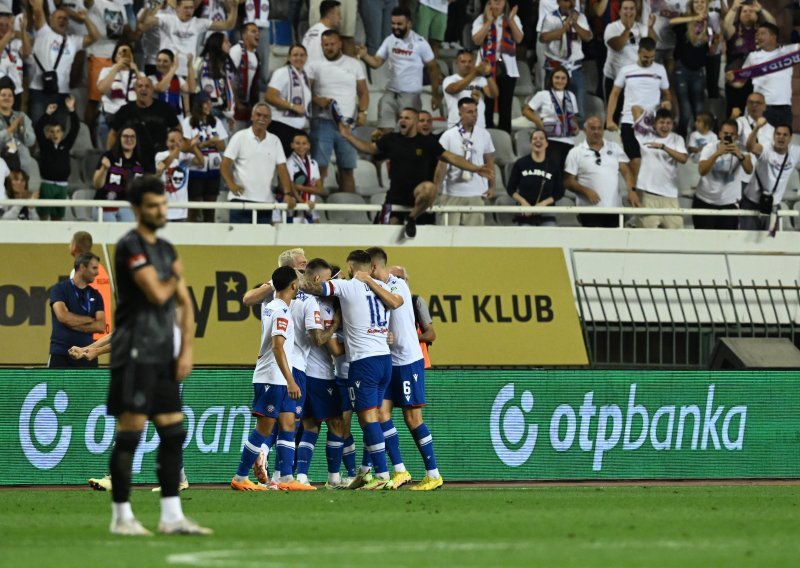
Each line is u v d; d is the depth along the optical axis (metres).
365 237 61.53
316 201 66.50
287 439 45.19
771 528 30.17
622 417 53.06
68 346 47.94
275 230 60.88
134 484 48.50
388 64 70.31
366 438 45.28
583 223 67.06
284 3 73.50
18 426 48.12
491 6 70.62
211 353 58.12
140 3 70.06
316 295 44.59
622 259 63.50
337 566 21.34
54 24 64.38
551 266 62.59
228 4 68.31
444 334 60.22
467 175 64.81
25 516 33.06
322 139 66.25
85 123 67.50
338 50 66.81
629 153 68.38
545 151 65.69
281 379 44.38
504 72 70.88
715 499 40.94
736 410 54.16
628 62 72.25
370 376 44.66
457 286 61.25
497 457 51.81
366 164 70.38
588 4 73.50
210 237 60.41
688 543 26.30
